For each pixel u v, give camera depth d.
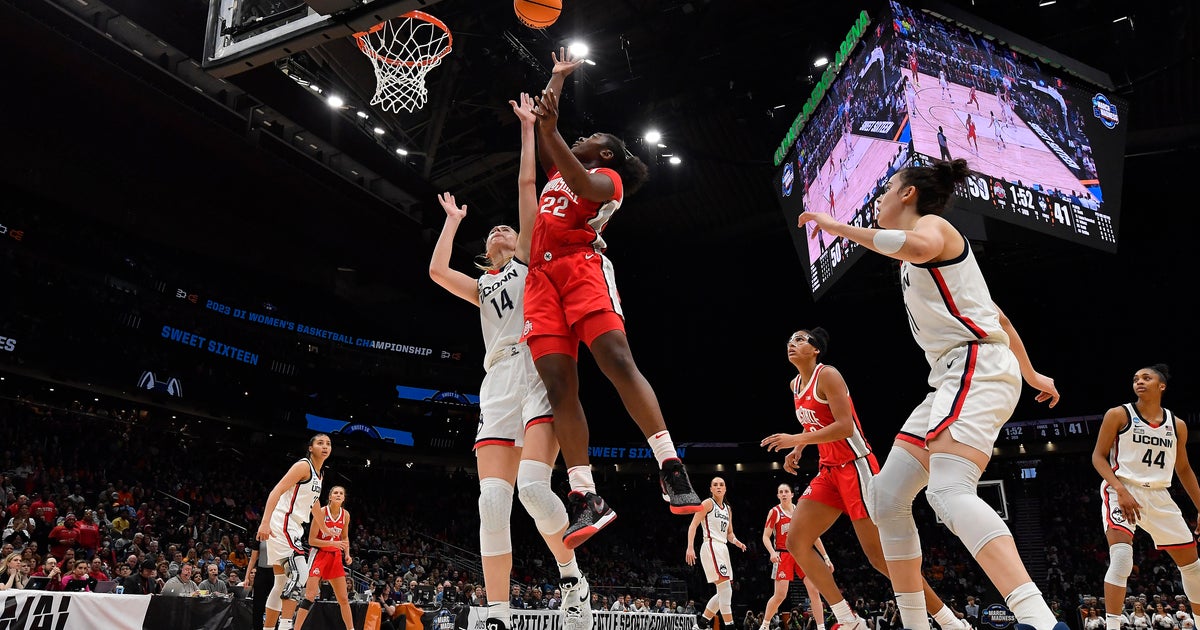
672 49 23.02
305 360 32.06
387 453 31.80
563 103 22.84
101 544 16.17
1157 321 31.77
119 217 25.58
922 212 3.54
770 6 21.55
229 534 22.19
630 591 26.77
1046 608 2.62
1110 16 20.95
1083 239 12.55
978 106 12.62
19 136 22.20
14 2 17.50
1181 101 22.61
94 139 22.17
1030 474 32.00
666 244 32.69
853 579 29.67
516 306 3.70
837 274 14.12
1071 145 13.16
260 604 8.00
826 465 5.12
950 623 4.62
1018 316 34.22
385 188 25.52
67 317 23.45
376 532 26.41
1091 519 29.97
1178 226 28.86
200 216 27.31
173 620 6.72
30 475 18.39
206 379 26.61
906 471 3.42
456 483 33.56
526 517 31.02
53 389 23.59
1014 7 21.00
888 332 35.53
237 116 21.41
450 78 22.59
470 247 30.30
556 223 3.15
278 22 8.44
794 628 20.58
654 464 35.25
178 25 19.16
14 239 23.48
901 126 12.16
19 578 11.05
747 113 25.34
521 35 21.56
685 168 28.42
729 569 9.23
